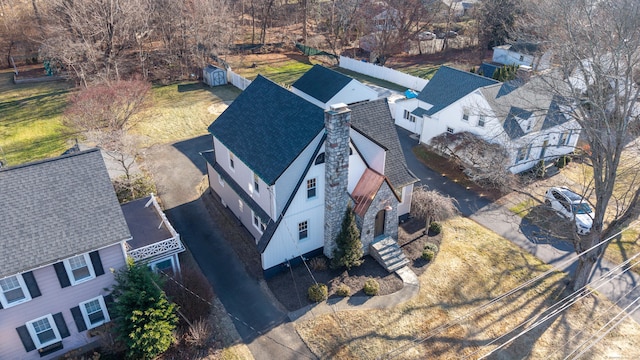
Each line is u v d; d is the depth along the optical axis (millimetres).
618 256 25234
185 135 40000
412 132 41594
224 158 27172
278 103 24594
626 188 30812
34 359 18547
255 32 74875
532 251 25672
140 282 17875
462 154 33906
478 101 32406
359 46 70375
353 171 23453
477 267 24250
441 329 20375
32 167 18625
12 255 16547
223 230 27078
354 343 19625
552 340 19844
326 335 20000
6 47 55375
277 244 22578
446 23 73250
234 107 27484
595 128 20453
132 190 28531
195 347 19250
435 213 26266
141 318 17672
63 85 50656
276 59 65062
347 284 22875
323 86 40438
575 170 34406
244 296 22125
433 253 24750
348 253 23125
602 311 21422
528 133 28766
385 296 22156
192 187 31703
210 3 56375
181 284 21281
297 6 75438
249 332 20141
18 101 46156
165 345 18344
